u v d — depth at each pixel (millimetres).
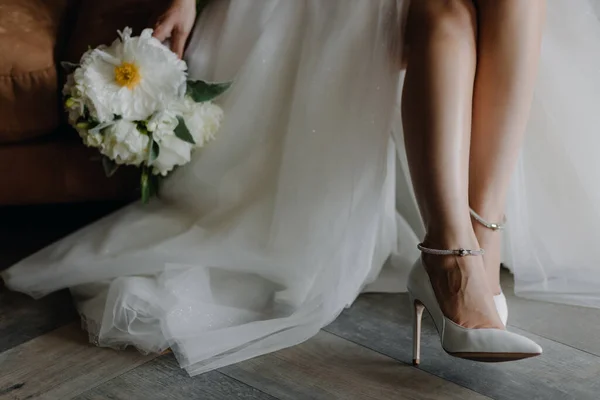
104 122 1317
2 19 1521
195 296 1306
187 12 1433
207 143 1405
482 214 1293
